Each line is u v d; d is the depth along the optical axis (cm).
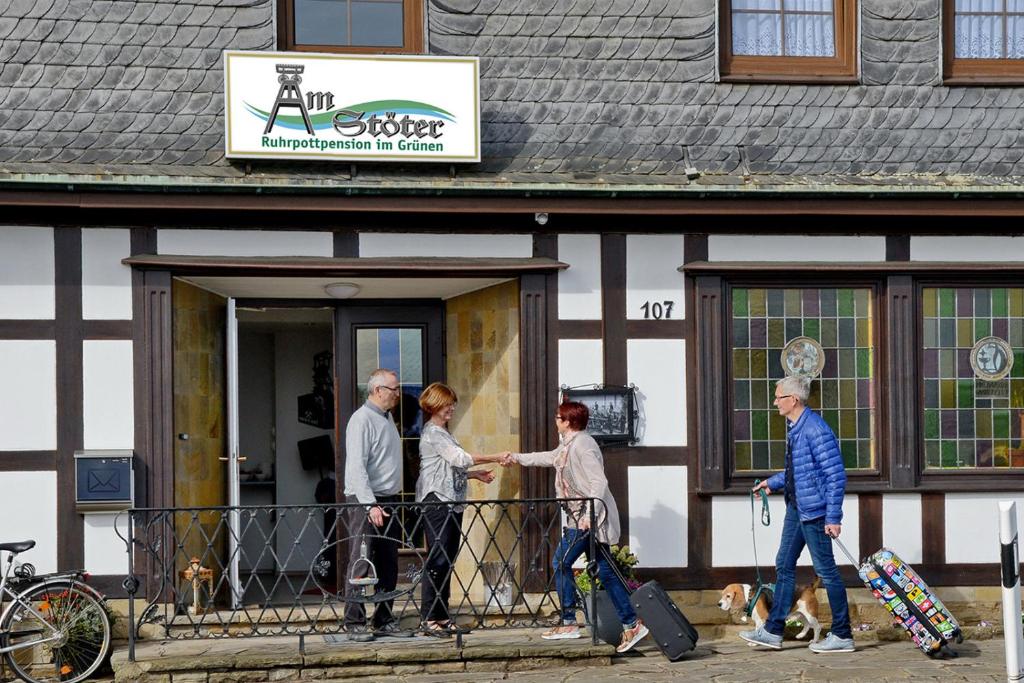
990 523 858
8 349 788
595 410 830
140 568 789
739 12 885
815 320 856
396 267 817
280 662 701
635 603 732
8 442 786
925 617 738
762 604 792
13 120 802
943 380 862
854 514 849
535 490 826
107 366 795
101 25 818
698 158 855
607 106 856
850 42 882
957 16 895
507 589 838
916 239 861
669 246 846
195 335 841
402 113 817
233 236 811
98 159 802
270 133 802
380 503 744
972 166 873
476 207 806
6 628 721
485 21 852
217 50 825
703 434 838
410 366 925
